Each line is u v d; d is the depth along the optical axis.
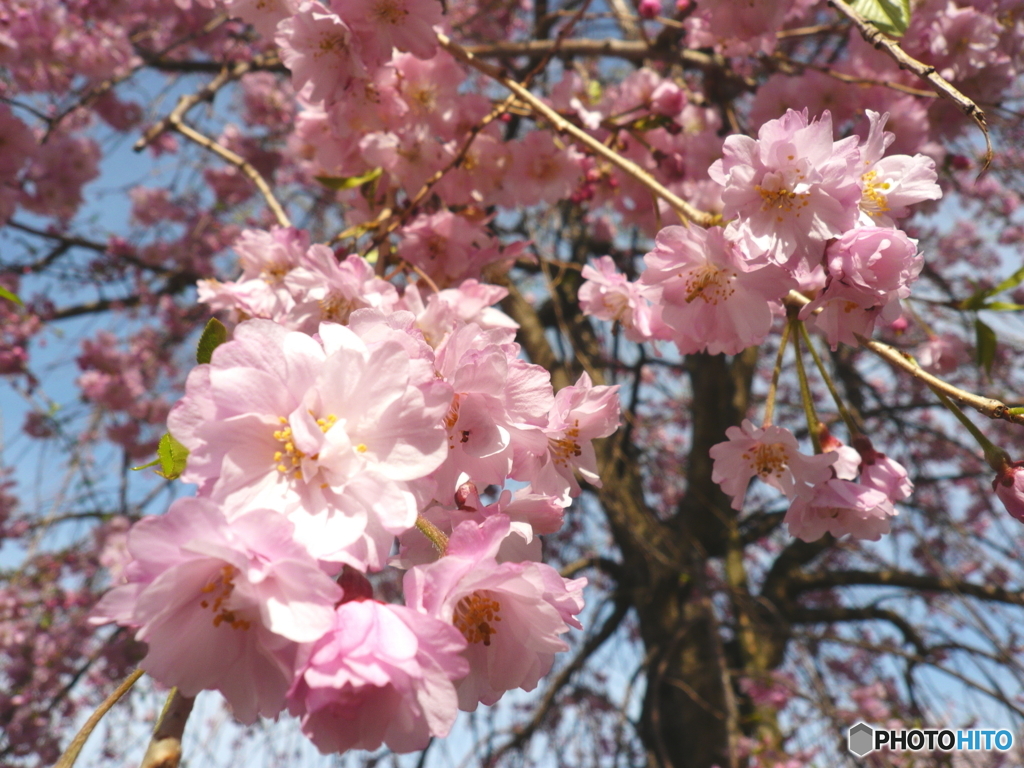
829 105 0.37
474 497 0.16
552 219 0.75
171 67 0.66
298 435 0.12
